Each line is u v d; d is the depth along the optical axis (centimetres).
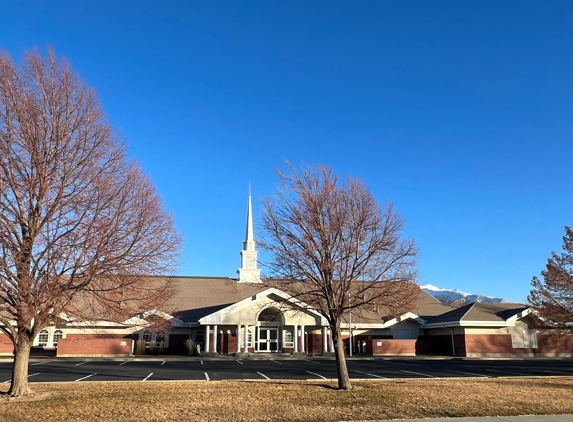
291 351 3962
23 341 1463
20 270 1277
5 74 1366
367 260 1664
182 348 3953
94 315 1438
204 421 1165
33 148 1358
